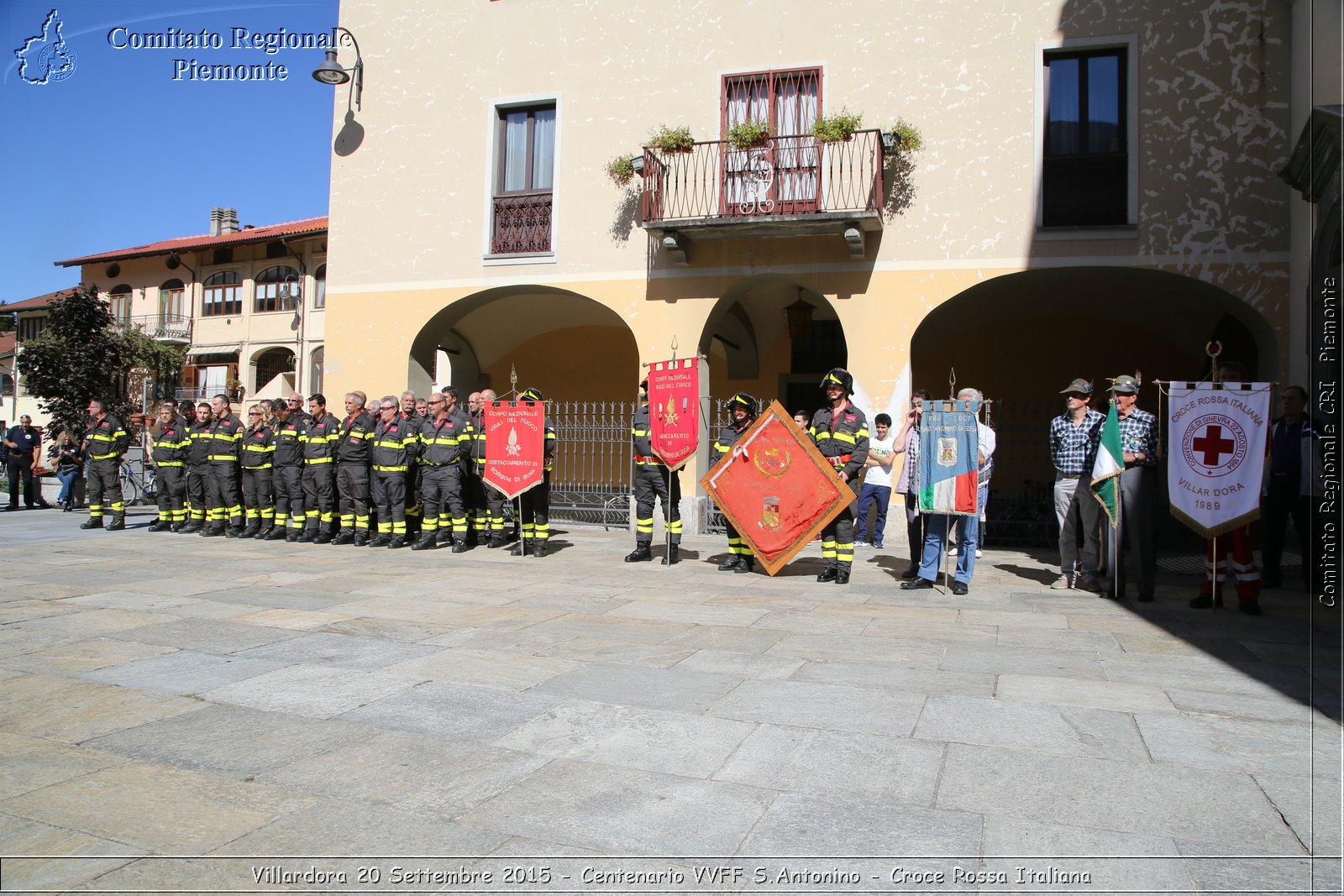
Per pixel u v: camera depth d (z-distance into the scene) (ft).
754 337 58.29
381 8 48.34
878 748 13.34
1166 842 10.32
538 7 45.55
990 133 38.50
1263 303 35.35
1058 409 51.96
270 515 40.22
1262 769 12.53
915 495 27.91
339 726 14.38
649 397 32.22
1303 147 31.45
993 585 28.37
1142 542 25.35
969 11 38.91
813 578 29.63
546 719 14.69
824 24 40.81
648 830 10.69
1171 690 16.33
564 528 46.65
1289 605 25.20
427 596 25.63
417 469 39.24
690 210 41.81
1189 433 24.44
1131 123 36.96
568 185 44.60
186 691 16.21
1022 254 38.04
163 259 116.67
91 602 24.38
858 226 38.58
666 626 21.76
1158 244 36.58
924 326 41.42
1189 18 36.40
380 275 47.78
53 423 60.95
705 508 42.70
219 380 112.68
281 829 10.73
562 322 59.57
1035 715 14.84
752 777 12.29
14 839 10.47
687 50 42.83
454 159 46.80
